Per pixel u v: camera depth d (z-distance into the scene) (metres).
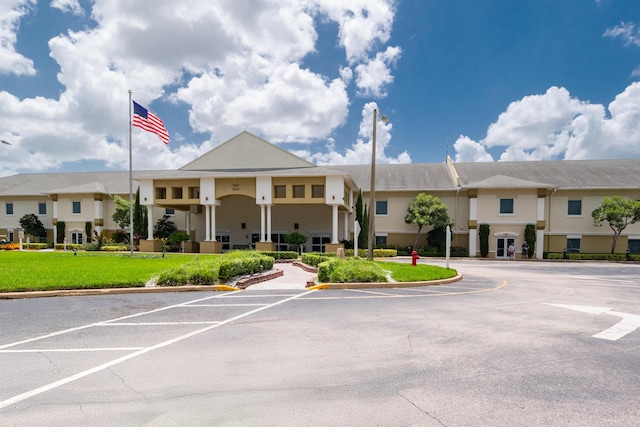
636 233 30.66
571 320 7.11
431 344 5.56
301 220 36.06
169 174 32.34
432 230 32.47
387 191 34.50
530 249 30.31
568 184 32.25
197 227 37.31
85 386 4.05
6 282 10.38
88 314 7.59
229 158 33.47
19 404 3.62
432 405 3.60
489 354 5.11
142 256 24.42
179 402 3.66
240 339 5.83
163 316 7.42
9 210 42.94
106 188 40.97
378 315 7.52
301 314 7.61
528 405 3.61
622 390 3.96
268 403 3.64
